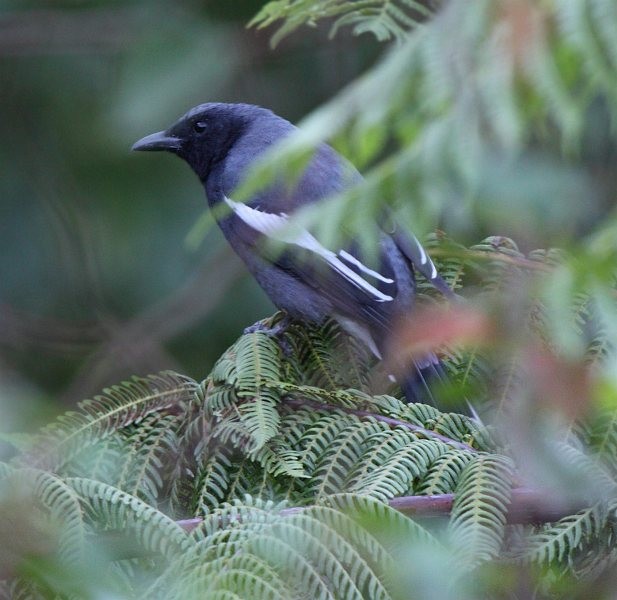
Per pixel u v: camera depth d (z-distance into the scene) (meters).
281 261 9.24
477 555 4.94
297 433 6.30
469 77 3.65
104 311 13.80
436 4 8.70
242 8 12.93
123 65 12.16
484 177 4.26
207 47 12.12
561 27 3.48
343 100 3.77
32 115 13.97
